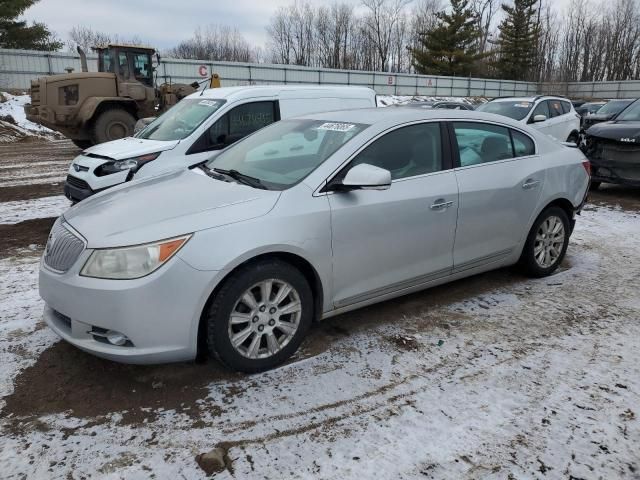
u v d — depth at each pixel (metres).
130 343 2.90
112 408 2.91
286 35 66.75
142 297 2.83
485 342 3.67
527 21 57.91
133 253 2.87
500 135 4.52
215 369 3.30
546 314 4.14
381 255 3.66
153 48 15.07
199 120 6.67
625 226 6.88
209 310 3.04
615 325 3.95
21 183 9.98
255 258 3.14
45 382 3.15
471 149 4.27
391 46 65.69
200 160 6.46
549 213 4.81
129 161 6.18
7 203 8.15
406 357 3.46
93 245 2.94
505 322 3.99
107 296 2.84
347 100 7.74
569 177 4.89
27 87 27.00
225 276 3.02
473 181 4.13
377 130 3.75
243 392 3.06
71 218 3.37
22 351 3.50
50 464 2.47
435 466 2.48
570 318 4.07
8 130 19.17
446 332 3.82
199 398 3.00
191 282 2.90
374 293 3.72
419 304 4.32
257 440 2.65
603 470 2.45
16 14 28.77
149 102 14.85
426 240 3.88
